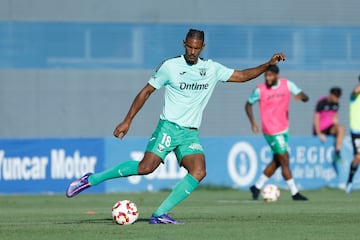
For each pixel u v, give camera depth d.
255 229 32.62
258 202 56.47
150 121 107.94
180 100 34.47
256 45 114.25
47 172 73.19
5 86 107.56
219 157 76.12
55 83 108.44
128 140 75.12
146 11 112.25
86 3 111.19
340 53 116.38
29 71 108.12
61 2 110.69
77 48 110.88
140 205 54.06
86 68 110.75
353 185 78.19
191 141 34.78
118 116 109.62
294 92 58.78
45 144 73.19
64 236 30.31
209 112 110.44
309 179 77.38
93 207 52.53
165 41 112.62
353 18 116.88
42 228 33.62
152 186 75.06
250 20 114.12
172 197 34.88
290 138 77.00
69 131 108.56
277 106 58.41
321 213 42.88
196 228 32.97
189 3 112.88
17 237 30.20
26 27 110.06
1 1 109.56
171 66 34.22
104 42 111.31
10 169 72.56
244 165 76.56
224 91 110.75
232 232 31.42
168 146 34.69
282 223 35.59
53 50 110.44
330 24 116.12
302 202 55.97
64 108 108.44
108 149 74.62
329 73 114.06
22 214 45.28
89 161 74.12
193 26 112.94
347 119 113.75
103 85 109.31
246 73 35.00
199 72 34.34
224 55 113.38
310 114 112.25
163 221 35.03
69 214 44.69
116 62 111.44
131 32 111.75
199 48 33.78
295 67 115.06
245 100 111.12
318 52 115.69
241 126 111.19
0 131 107.19
